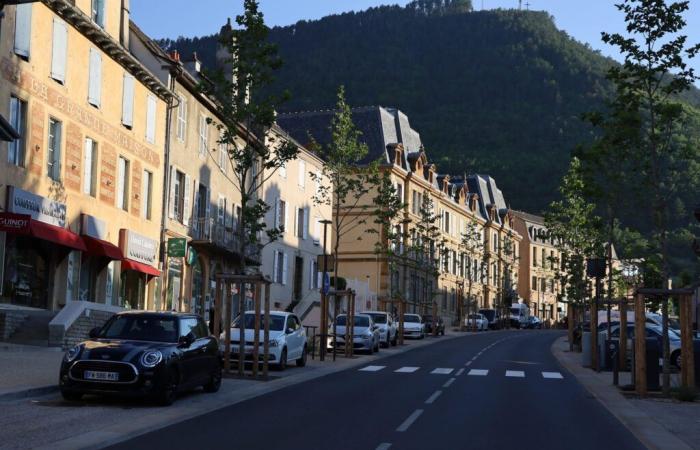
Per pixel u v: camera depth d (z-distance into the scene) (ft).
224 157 145.38
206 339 58.95
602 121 73.72
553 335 227.81
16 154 86.74
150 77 116.78
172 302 125.59
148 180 119.96
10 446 35.29
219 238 139.23
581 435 44.86
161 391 50.16
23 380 56.08
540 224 396.78
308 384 71.36
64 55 95.14
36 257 92.63
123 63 110.52
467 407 56.13
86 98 100.99
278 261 171.22
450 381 77.82
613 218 99.86
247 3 82.99
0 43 82.17
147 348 50.85
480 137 517.14
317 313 128.16
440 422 47.55
